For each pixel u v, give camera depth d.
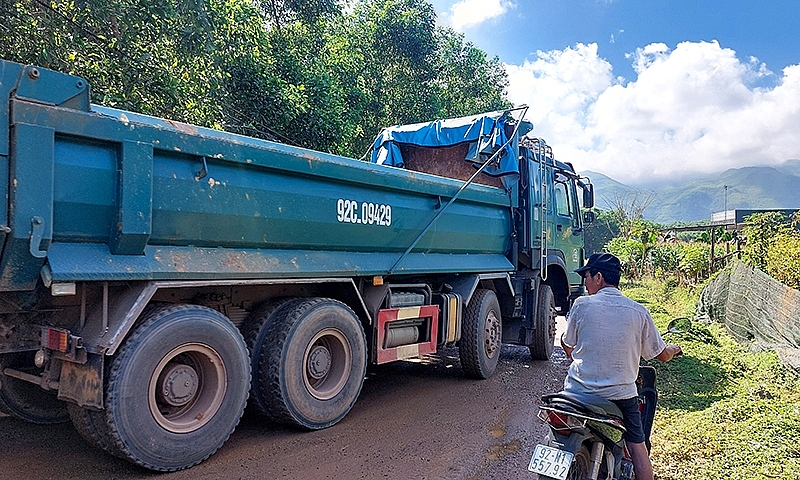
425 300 6.60
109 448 3.82
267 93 10.98
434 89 20.73
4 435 4.64
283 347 4.77
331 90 12.74
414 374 7.67
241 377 4.41
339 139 12.81
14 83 3.38
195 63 8.53
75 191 3.60
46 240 3.44
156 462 3.90
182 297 4.54
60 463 4.11
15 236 3.31
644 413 4.10
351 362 5.40
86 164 3.66
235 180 4.50
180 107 8.38
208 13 7.74
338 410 5.26
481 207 7.70
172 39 7.35
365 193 5.71
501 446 5.00
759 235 14.49
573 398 3.44
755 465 4.43
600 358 3.54
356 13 19.06
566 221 10.15
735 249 20.64
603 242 48.66
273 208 4.77
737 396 6.27
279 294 5.23
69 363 3.83
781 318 8.55
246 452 4.54
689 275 20.66
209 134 4.32
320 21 13.98
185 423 4.09
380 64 19.34
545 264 8.88
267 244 4.81
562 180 10.02
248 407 5.18
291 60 12.20
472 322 7.31
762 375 7.33
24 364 4.59
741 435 5.04
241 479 4.02
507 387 7.11
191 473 4.06
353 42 18.42
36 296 3.90
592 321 3.62
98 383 3.63
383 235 5.95
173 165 4.12
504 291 8.30
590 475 3.42
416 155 8.81
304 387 4.94
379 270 5.81
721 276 12.98
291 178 4.97
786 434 5.07
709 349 8.67
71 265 3.54
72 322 3.96
